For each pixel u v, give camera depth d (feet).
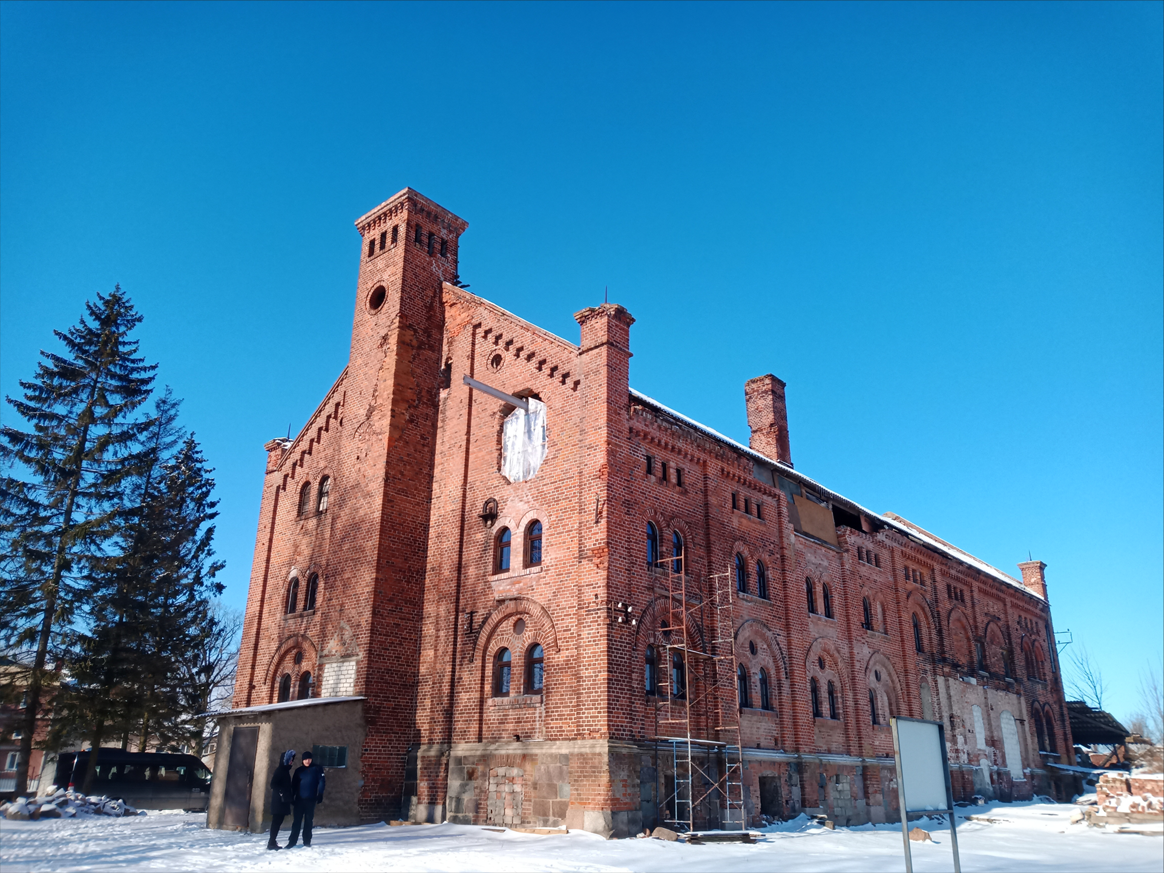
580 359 81.87
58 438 108.99
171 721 124.77
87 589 105.50
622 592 73.67
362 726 79.30
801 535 104.22
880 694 111.86
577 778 68.23
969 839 81.10
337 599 89.30
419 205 102.83
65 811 78.28
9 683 99.09
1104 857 63.87
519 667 76.89
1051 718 162.30
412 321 97.25
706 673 81.25
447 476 91.04
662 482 83.66
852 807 97.50
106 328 118.52
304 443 105.40
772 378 134.51
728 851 60.70
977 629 144.66
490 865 50.11
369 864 50.01
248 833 67.56
